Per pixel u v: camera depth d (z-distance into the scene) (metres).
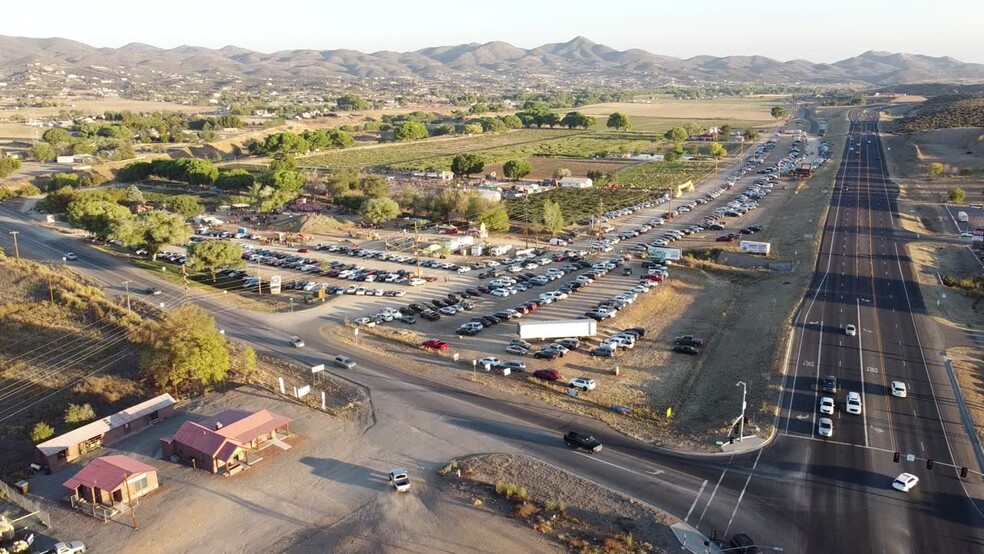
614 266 149.38
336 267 148.75
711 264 148.25
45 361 101.25
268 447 76.06
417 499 65.75
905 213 186.88
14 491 68.81
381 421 81.44
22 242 166.75
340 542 60.06
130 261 152.88
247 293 133.75
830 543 57.38
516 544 58.75
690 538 58.16
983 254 147.00
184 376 90.56
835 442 73.62
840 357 95.25
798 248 155.38
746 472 68.38
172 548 59.94
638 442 75.56
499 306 124.75
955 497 63.75
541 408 84.38
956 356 95.44
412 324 115.62
